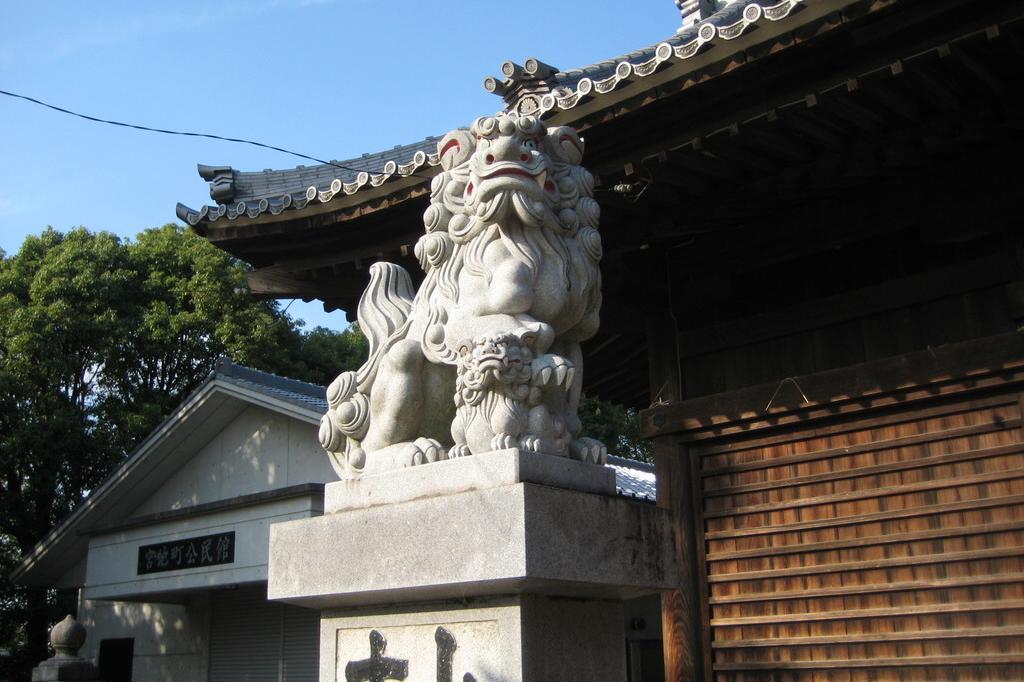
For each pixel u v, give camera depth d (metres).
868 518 5.93
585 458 3.87
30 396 17.67
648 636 13.97
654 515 3.91
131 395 18.94
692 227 6.61
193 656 13.05
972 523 5.54
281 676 11.97
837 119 5.31
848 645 5.89
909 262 6.18
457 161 4.18
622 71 5.26
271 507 11.01
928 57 4.67
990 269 5.72
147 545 12.41
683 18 9.34
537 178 3.93
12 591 18.31
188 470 13.02
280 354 19.34
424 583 3.58
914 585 5.68
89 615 14.70
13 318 17.58
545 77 6.26
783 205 6.42
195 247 20.02
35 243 19.94
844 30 4.66
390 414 4.08
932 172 5.88
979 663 5.37
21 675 18.00
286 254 7.51
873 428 6.03
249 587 12.45
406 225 6.82
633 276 6.98
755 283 6.89
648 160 5.59
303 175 8.30
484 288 3.91
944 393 5.69
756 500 6.47
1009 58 4.77
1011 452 5.44
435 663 3.71
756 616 6.30
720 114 5.30
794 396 6.27
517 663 3.45
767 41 4.79
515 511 3.37
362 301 4.52
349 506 4.05
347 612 4.10
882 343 6.16
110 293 18.61
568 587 3.55
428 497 3.73
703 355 7.02
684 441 6.87
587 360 9.27
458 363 3.83
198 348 19.19
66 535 13.79
